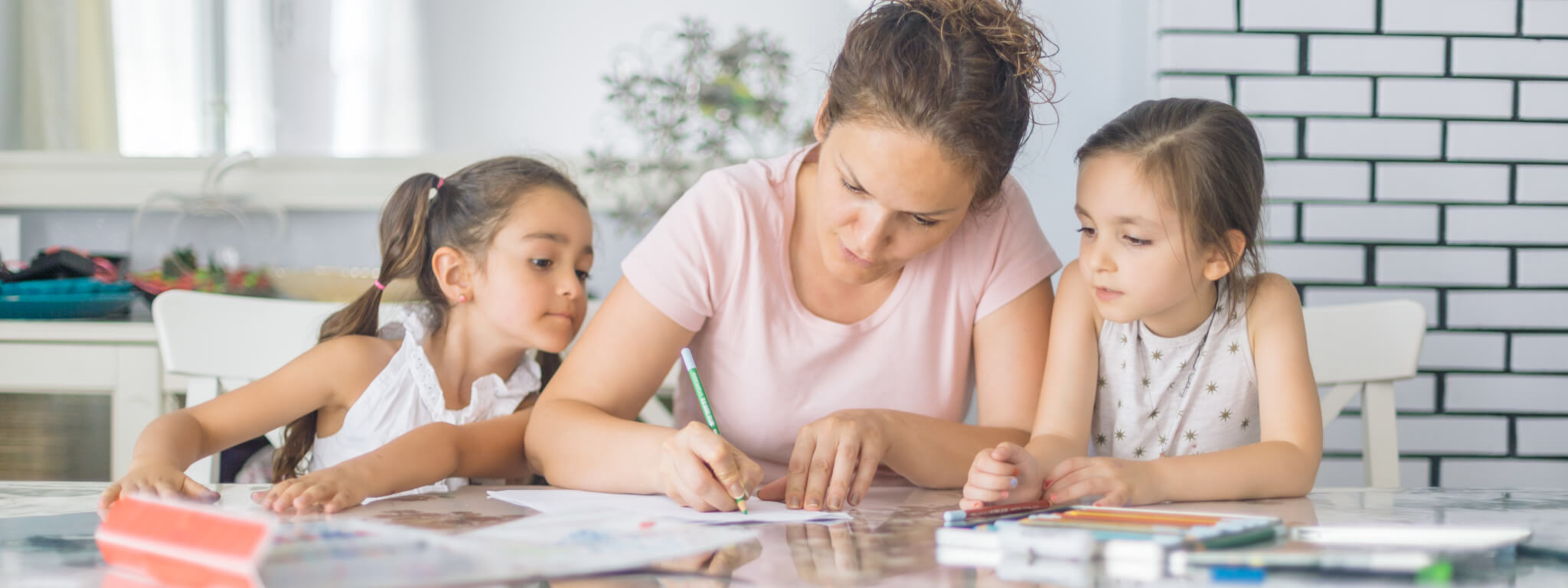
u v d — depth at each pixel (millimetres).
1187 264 926
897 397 1053
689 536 595
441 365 1238
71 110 2316
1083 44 1993
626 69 2637
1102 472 791
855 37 828
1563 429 1877
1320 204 1859
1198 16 1825
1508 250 1865
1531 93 1846
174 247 1902
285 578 462
